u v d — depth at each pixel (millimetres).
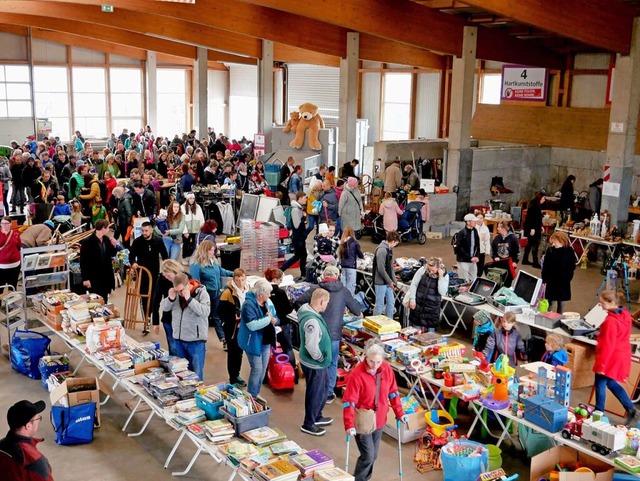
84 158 18922
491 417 6910
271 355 7883
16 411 4391
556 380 5906
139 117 30172
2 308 9023
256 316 6863
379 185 17422
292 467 5125
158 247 9438
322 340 6574
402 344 7117
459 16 16688
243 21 17438
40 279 8469
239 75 32312
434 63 22203
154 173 16234
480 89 22375
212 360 8617
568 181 15711
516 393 6312
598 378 6977
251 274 12211
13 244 9516
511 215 16969
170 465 6211
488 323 7828
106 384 7805
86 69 28453
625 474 5410
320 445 6590
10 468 4254
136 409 7062
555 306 9938
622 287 12438
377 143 18547
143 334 9375
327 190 13703
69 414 6441
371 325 7402
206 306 7082
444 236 16641
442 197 16688
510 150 18453
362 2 14445
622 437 5449
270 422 7043
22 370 8086
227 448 5469
